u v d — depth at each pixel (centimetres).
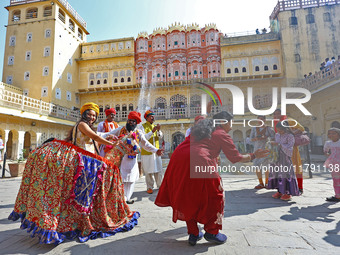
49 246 175
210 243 175
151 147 301
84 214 188
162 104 2331
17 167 666
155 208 283
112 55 2414
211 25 2333
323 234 184
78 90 2427
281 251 157
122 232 203
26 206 190
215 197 171
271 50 2109
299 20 2005
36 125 1620
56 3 2195
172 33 2366
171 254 159
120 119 2091
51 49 2098
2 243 181
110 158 230
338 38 1938
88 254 161
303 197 312
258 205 279
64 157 195
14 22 2239
